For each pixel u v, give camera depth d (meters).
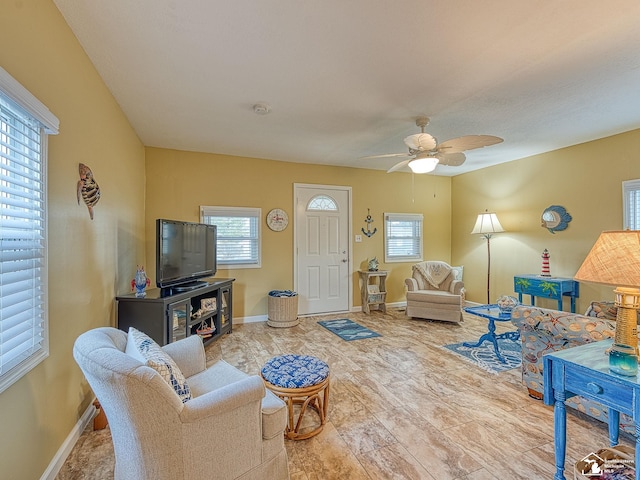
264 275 4.86
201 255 3.87
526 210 4.77
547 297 4.08
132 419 1.15
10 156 1.34
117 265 2.95
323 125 3.44
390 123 3.38
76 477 1.62
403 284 5.85
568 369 1.47
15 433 1.32
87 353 1.21
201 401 1.29
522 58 2.18
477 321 4.77
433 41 1.99
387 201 5.71
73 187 1.93
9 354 1.31
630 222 3.61
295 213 5.06
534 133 3.70
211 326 3.86
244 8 1.70
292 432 1.93
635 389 1.22
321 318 4.97
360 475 1.63
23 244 1.39
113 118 2.77
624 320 1.33
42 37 1.56
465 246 5.84
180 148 4.33
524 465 1.69
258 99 2.81
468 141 2.74
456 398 2.42
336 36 1.94
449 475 1.62
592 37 1.94
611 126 3.48
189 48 2.07
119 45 2.03
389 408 2.28
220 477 1.32
